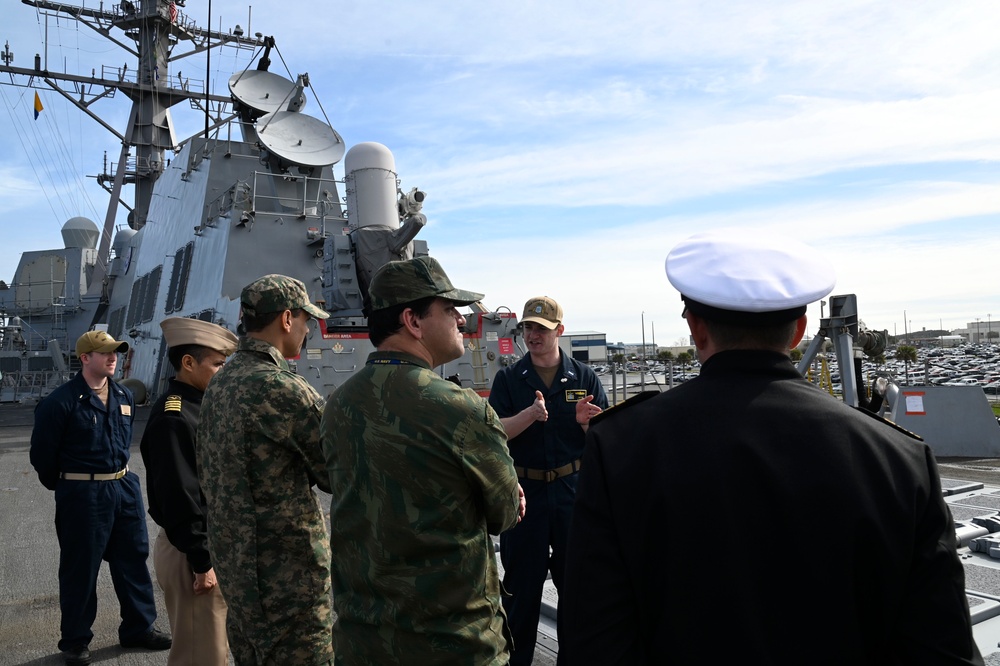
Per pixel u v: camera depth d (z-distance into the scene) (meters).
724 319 1.54
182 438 3.39
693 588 1.39
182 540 3.30
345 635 2.06
